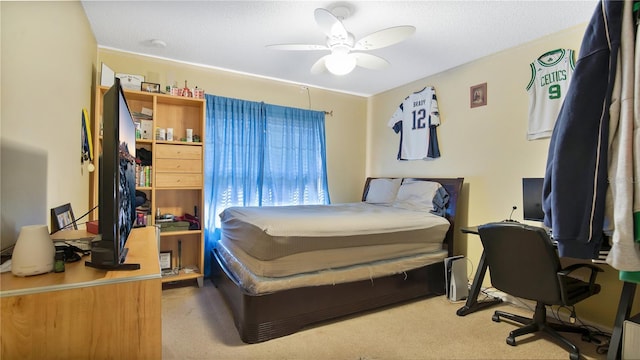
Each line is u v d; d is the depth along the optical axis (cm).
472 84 332
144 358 107
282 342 213
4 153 113
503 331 232
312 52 317
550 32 265
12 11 119
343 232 242
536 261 200
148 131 322
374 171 468
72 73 204
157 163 307
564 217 116
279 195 398
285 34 277
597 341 214
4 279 102
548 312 267
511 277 214
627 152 103
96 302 102
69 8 196
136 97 314
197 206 349
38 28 145
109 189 117
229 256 283
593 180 111
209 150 353
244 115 374
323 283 235
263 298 213
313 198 424
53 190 165
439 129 368
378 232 259
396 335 225
